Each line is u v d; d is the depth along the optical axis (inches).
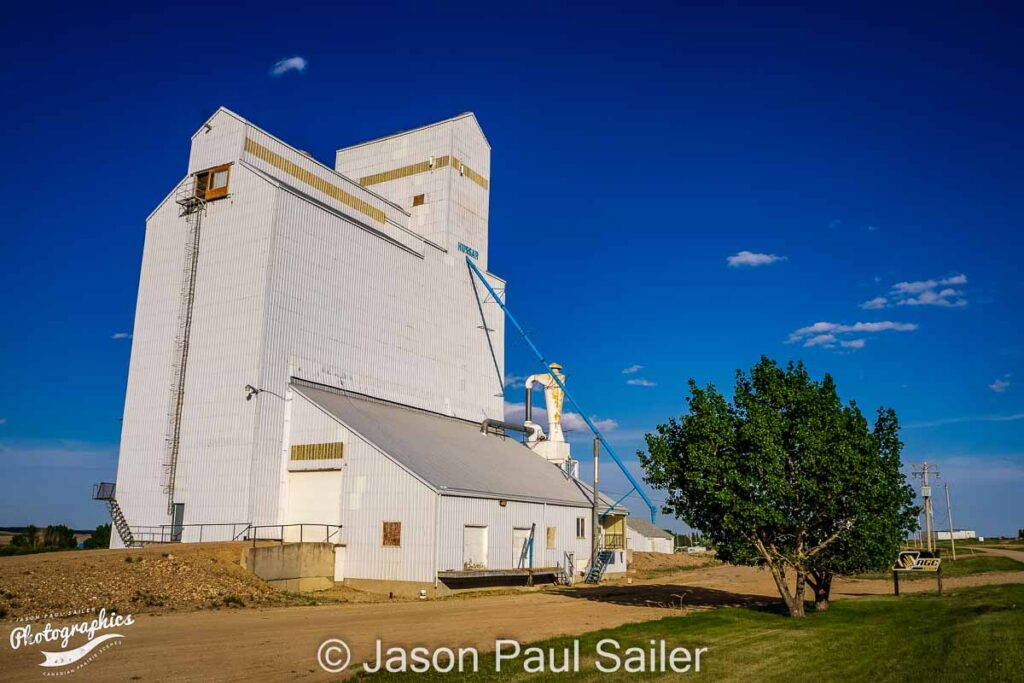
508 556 1804.9
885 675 642.2
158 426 1865.2
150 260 2004.2
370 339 2064.5
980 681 611.5
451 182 2496.3
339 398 1902.1
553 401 2677.2
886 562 1132.5
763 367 1132.5
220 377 1784.0
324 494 1706.4
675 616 1071.6
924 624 968.3
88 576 1165.1
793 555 1095.6
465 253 2534.5
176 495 1781.5
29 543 2066.9
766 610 1204.5
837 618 1056.2
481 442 2267.5
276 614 1111.6
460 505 1637.6
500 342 2679.6
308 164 2074.3
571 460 2603.3
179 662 702.5
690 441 1126.4
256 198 1840.6
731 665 687.7
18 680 624.1
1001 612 1062.4
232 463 1711.4
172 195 2003.0
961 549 4288.9
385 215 2330.2
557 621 1068.5
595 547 2251.5
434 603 1402.6
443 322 2383.1
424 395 2256.4
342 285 1989.4
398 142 2625.5
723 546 1116.5
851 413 1098.7
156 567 1280.8
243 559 1423.5
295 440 1768.0
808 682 616.4
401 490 1605.6
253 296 1779.0
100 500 1851.6
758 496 1063.6
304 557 1545.3
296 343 1830.7
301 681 629.0
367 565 1609.3
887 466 1137.4
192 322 1870.1
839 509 1082.7
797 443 1080.2
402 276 2218.3
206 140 1977.1
